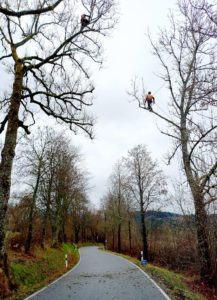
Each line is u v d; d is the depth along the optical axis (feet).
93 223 348.79
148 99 58.95
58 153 102.32
